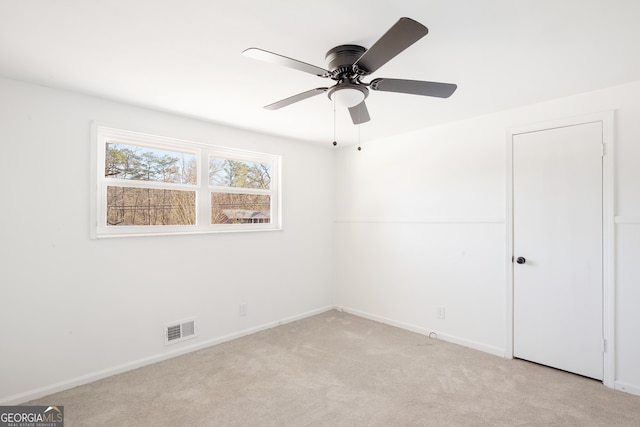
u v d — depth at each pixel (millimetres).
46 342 2252
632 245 2246
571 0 1362
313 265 4129
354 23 1529
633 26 1556
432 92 1784
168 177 2955
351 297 4156
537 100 2586
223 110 2781
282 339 3256
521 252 2744
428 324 3354
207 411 2039
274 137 3693
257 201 3645
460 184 3117
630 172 2258
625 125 2271
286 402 2137
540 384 2340
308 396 2207
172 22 1521
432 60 1905
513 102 2631
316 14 1459
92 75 2100
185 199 3070
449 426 1884
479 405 2090
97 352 2463
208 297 3111
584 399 2145
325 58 1836
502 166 2846
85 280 2424
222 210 3338
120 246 2596
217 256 3189
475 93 2428
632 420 1923
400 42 1292
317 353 2908
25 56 1849
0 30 1578
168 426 1895
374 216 3893
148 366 2664
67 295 2344
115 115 2572
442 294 3244
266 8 1412
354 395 2219
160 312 2797
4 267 2111
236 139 3348
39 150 2240
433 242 3320
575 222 2482
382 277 3795
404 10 1430
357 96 1738
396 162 3664
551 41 1698
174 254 2896
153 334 2750
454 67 1999
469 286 3051
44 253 2256
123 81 2191
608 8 1416
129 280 2635
